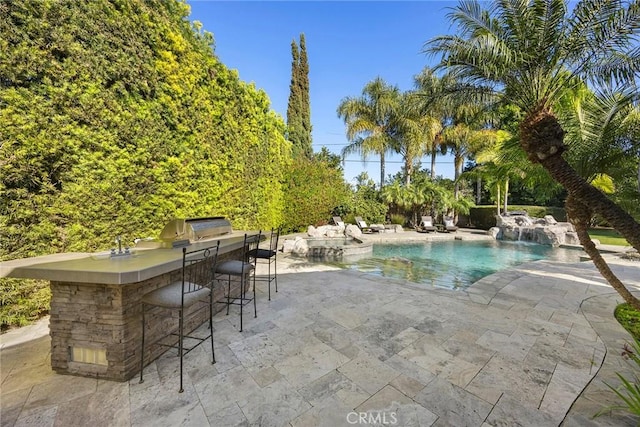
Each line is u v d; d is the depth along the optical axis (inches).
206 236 148.8
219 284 141.6
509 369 91.3
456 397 77.7
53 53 120.9
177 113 188.4
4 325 117.7
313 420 69.0
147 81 164.4
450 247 418.0
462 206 615.5
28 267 80.3
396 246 425.4
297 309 142.9
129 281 75.2
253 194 313.6
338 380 85.0
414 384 83.3
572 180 100.7
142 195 162.4
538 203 825.5
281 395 78.0
